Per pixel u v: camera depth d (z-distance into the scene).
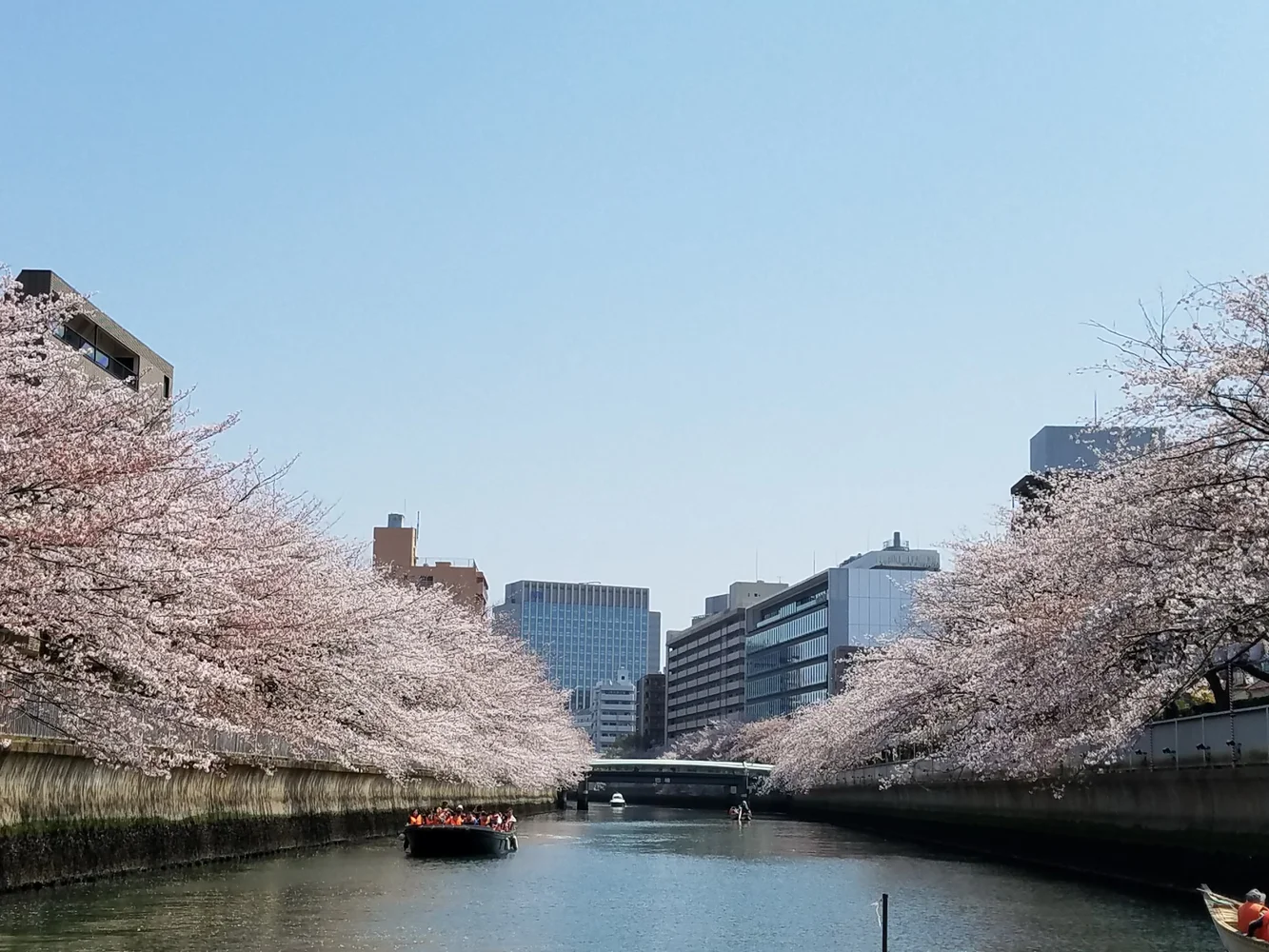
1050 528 47.44
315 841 57.75
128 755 29.70
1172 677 34.06
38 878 32.53
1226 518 31.53
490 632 103.50
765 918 37.94
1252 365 30.11
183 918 31.33
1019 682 41.88
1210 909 27.50
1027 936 33.44
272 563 38.34
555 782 133.38
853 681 94.69
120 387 31.47
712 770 167.38
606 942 32.78
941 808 80.00
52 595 26.05
